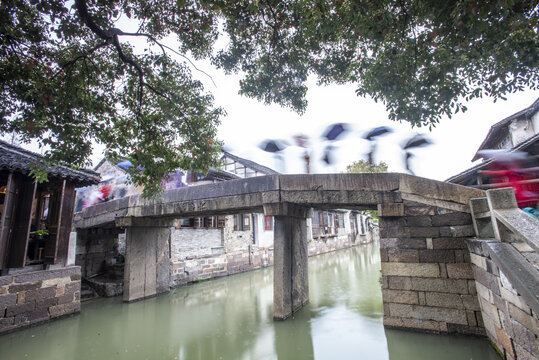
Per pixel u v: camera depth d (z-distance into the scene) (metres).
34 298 7.28
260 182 7.18
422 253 5.97
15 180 7.11
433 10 3.50
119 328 7.36
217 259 14.51
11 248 7.00
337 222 29.94
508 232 4.36
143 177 5.88
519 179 8.53
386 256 6.23
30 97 4.20
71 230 8.38
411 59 4.42
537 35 3.55
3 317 6.68
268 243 18.98
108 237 12.95
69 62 4.57
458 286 5.62
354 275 13.52
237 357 5.54
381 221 6.36
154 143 5.87
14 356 5.74
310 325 6.79
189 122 6.05
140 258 10.18
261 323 7.17
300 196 6.80
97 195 16.19
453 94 4.15
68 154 4.63
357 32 4.26
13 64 4.25
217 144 6.31
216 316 8.10
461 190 5.81
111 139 5.34
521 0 3.21
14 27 4.17
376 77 4.55
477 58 3.86
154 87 5.96
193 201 8.20
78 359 5.66
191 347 6.10
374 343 5.63
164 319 8.02
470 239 5.44
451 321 5.57
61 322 7.64
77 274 8.33
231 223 15.97
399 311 5.99
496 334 4.69
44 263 7.76
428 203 6.04
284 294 7.17
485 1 2.89
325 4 4.09
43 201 8.59
